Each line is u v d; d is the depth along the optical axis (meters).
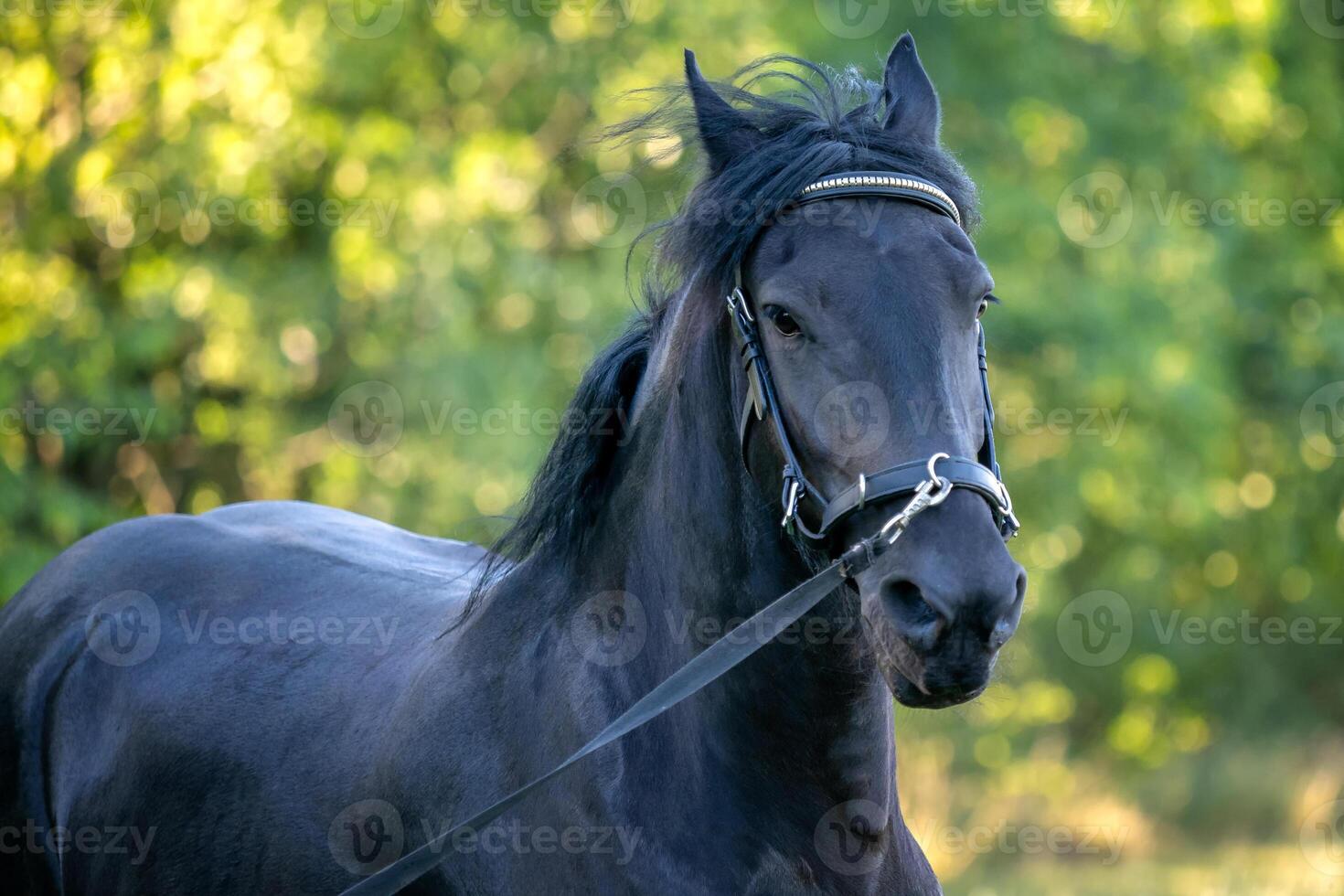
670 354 3.49
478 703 3.69
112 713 4.65
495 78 12.56
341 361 12.30
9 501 10.66
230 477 12.53
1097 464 13.82
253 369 11.45
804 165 3.15
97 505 11.30
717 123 3.39
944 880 12.45
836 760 3.29
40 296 11.04
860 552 2.92
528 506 3.81
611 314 11.68
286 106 10.98
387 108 12.38
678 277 3.47
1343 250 16.95
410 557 5.11
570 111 12.63
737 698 3.28
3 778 4.89
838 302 2.97
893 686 2.87
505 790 3.54
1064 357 13.52
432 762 3.69
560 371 11.74
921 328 2.94
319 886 3.88
